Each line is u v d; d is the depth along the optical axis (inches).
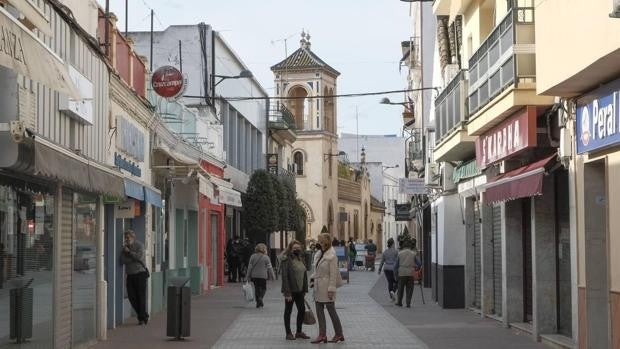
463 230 1081.4
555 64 573.6
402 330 828.0
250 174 2130.9
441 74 1159.0
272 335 791.7
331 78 3282.5
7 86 478.3
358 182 3818.9
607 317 596.7
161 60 1626.5
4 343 467.8
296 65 3179.1
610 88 542.6
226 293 1401.3
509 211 824.3
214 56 1644.9
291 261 759.1
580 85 570.3
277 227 1957.4
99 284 717.3
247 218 1937.7
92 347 681.0
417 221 1764.3
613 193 555.5
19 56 385.1
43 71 411.5
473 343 716.0
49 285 562.9
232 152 1911.9
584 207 604.7
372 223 4153.5
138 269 856.9
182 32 1631.4
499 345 699.4
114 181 668.7
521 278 823.1
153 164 1028.5
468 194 991.6
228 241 1776.6
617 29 473.7
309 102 3198.8
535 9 622.8
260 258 1110.4
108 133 782.5
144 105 958.4
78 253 645.3
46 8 568.1
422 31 1609.3
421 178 1440.7
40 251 541.3
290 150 2797.7
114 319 835.4
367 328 851.4
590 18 512.7
